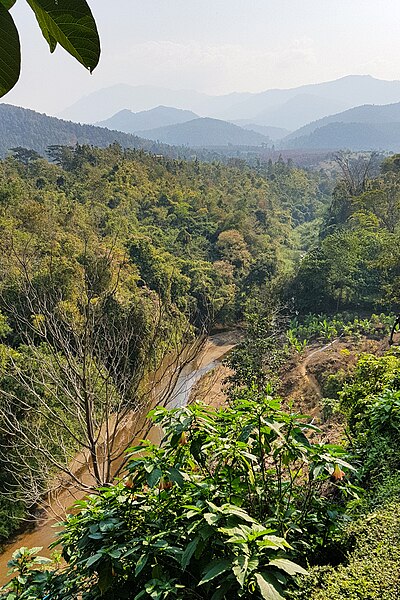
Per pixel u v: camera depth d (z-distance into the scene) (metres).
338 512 2.75
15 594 2.51
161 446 2.65
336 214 42.88
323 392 16.19
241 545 1.96
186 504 2.36
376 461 3.72
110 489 2.56
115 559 2.18
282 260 37.41
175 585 1.99
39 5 0.56
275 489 2.68
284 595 1.97
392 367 5.48
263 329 14.54
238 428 2.52
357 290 26.81
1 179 30.14
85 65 0.61
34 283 10.27
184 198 46.31
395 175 39.88
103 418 5.79
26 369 7.11
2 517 10.17
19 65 0.58
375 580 2.06
